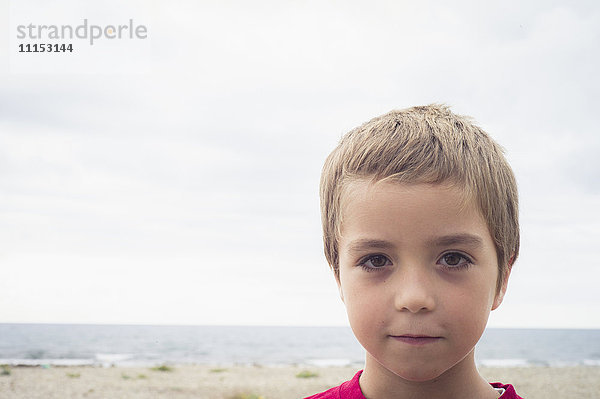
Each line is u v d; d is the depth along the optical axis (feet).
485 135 3.34
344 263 3.04
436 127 3.16
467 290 2.80
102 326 193.98
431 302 2.73
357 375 3.67
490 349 108.17
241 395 36.29
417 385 3.19
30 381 40.75
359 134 3.27
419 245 2.78
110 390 37.24
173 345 113.91
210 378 45.73
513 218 3.26
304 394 37.01
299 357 92.32
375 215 2.85
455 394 3.19
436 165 2.86
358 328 2.93
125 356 87.20
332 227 3.28
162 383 41.60
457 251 2.82
